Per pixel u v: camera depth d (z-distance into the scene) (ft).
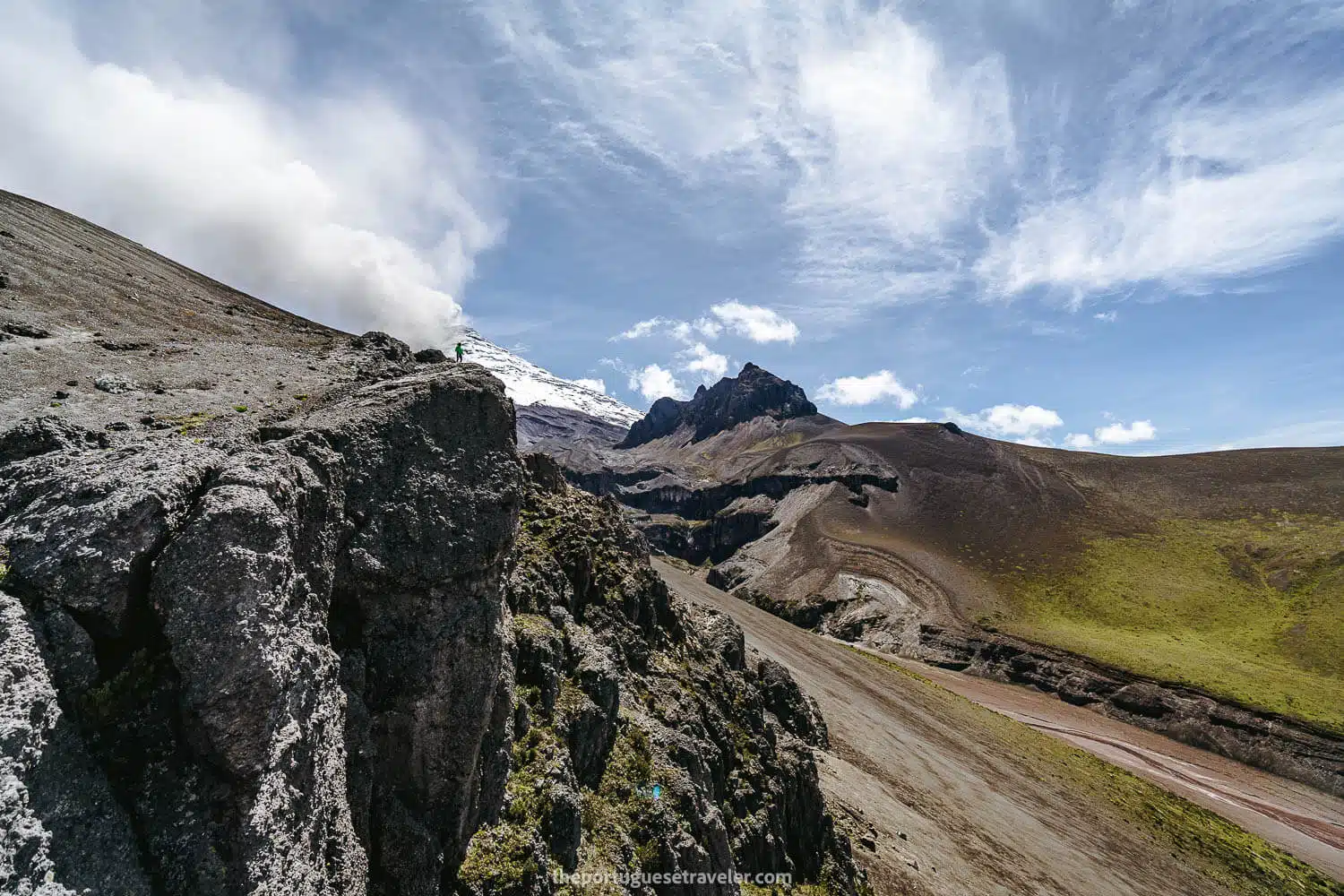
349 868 37.96
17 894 23.31
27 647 27.78
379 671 45.03
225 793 30.25
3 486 36.35
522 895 49.88
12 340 71.97
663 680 100.83
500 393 57.72
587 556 102.73
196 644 30.50
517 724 62.28
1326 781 419.74
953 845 171.01
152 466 35.27
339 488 44.50
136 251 182.60
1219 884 243.81
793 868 96.84
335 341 125.29
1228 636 598.75
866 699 299.99
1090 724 495.00
